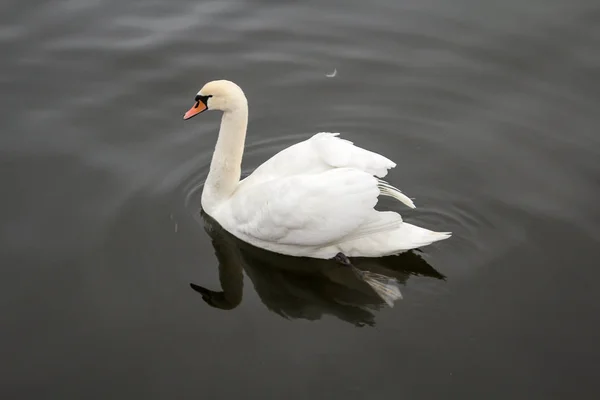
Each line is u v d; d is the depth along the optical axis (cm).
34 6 1520
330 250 981
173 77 1360
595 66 1371
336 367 839
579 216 1061
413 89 1347
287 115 1299
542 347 862
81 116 1260
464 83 1354
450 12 1527
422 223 1062
